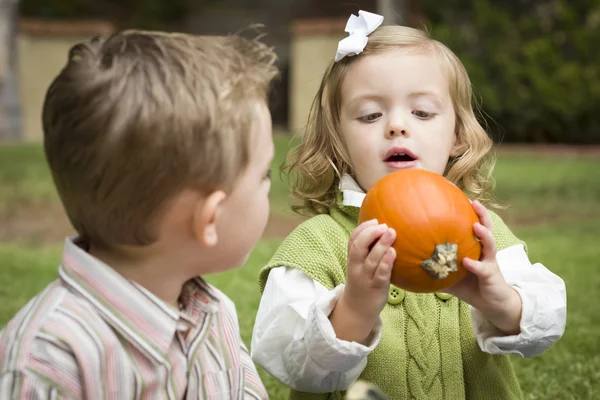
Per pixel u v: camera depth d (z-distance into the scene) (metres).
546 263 6.18
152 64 1.95
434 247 2.21
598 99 17.23
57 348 1.95
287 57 22.06
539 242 7.24
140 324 2.07
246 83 2.05
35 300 2.07
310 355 2.43
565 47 17.55
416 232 2.21
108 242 2.05
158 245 2.06
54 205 9.71
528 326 2.47
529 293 2.52
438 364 2.73
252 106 2.06
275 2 27.36
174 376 2.16
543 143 17.91
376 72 2.80
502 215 9.07
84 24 18.11
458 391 2.72
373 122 2.83
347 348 2.36
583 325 4.55
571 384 3.70
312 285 2.68
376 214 2.30
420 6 18.23
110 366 2.01
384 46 2.86
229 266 2.18
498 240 2.90
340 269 2.74
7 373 1.91
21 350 1.93
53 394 1.92
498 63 17.45
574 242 7.26
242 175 2.07
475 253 2.27
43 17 23.00
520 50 17.52
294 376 2.55
